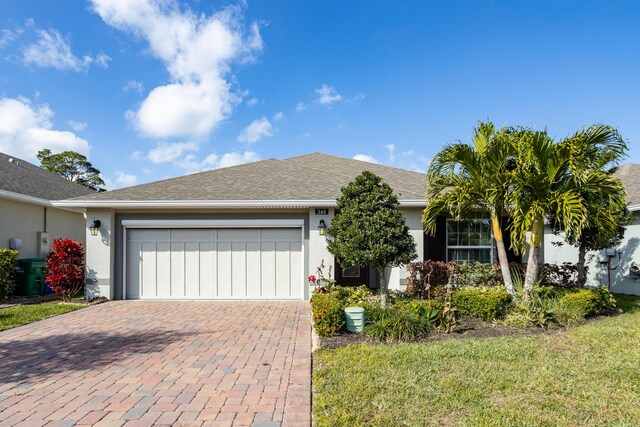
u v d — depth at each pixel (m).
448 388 4.47
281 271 11.50
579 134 7.95
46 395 4.45
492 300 7.72
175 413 3.98
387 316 7.30
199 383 4.79
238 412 3.99
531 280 8.49
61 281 10.79
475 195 8.89
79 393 4.51
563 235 13.38
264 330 7.51
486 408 3.99
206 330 7.52
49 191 15.56
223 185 12.27
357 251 7.62
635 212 12.57
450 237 12.30
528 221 7.81
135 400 4.30
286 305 10.38
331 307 6.93
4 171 14.72
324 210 11.32
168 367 5.38
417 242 11.51
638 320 8.05
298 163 16.77
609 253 13.52
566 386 4.52
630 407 4.01
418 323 6.87
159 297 11.43
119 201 10.84
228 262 11.48
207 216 11.45
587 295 8.35
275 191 11.61
